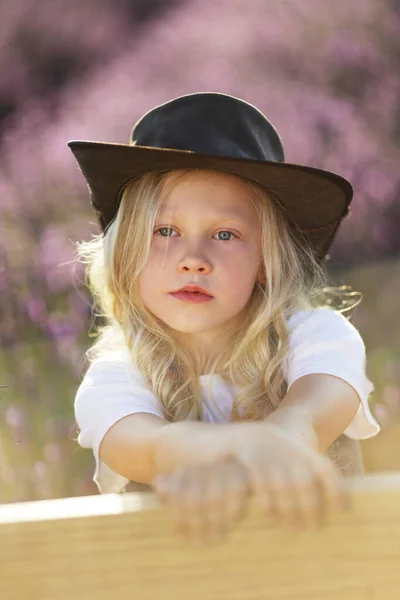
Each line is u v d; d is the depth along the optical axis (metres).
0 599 0.50
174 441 0.83
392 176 5.55
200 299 1.34
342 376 1.33
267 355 1.45
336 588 0.51
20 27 7.09
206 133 1.42
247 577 0.51
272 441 0.64
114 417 1.31
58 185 4.64
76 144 1.36
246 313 1.49
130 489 1.45
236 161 1.29
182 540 0.51
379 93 5.94
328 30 6.14
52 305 3.70
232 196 1.36
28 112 6.05
